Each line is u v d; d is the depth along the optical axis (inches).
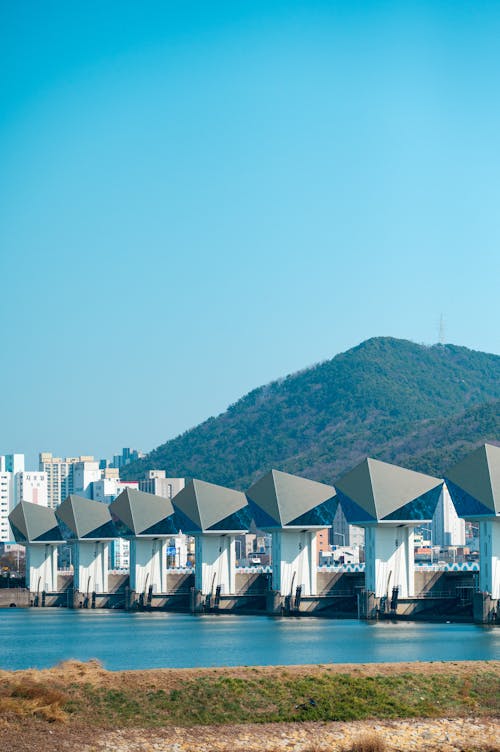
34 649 7342.5
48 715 3882.9
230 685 4296.3
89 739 3740.2
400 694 4350.4
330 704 4192.9
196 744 3742.6
